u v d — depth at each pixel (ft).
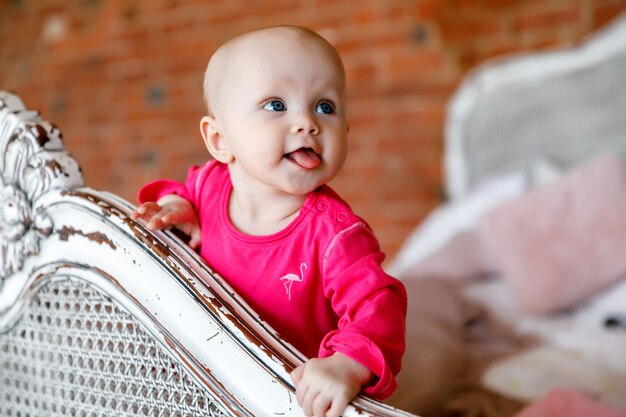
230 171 2.64
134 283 2.55
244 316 2.36
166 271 2.48
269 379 2.21
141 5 10.91
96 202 2.69
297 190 2.37
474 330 5.86
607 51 7.63
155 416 2.60
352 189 9.65
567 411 3.81
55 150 2.91
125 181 11.34
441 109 8.96
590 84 7.72
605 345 5.28
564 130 7.88
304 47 2.38
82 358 2.86
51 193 2.82
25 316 3.08
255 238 2.51
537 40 8.35
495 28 8.57
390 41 9.18
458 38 8.79
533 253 6.43
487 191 7.82
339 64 2.45
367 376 2.09
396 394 4.23
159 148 10.98
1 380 3.28
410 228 9.31
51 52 11.73
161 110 10.91
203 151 10.58
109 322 2.71
